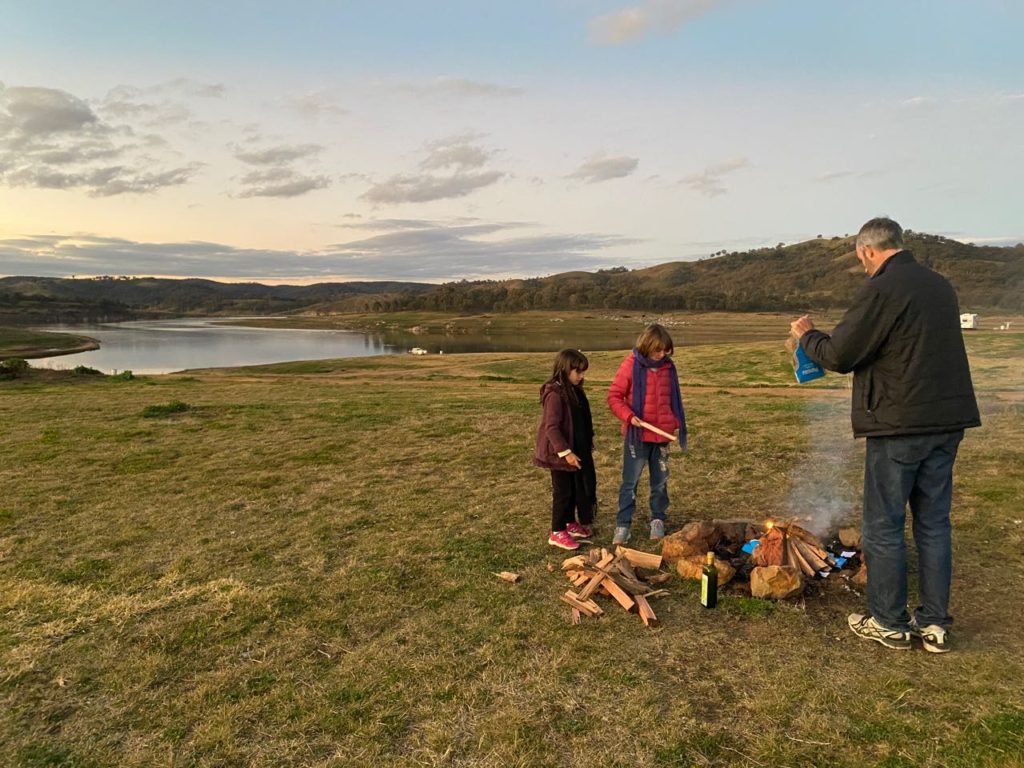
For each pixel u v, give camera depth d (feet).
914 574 12.55
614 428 32.12
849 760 7.39
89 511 19.47
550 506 18.44
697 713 8.46
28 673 10.07
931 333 9.04
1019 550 13.46
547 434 14.61
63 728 8.68
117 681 9.78
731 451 25.09
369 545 15.57
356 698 9.10
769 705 8.49
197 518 18.45
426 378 93.76
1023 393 41.81
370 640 10.82
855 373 9.96
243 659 10.33
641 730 8.14
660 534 15.55
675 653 10.01
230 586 13.20
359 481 22.39
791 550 12.59
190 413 41.27
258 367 136.46
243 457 27.14
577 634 10.73
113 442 31.35
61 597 12.94
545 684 9.25
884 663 9.42
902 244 9.74
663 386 15.15
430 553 14.83
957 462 21.49
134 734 8.50
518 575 13.34
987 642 9.86
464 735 8.19
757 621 10.94
